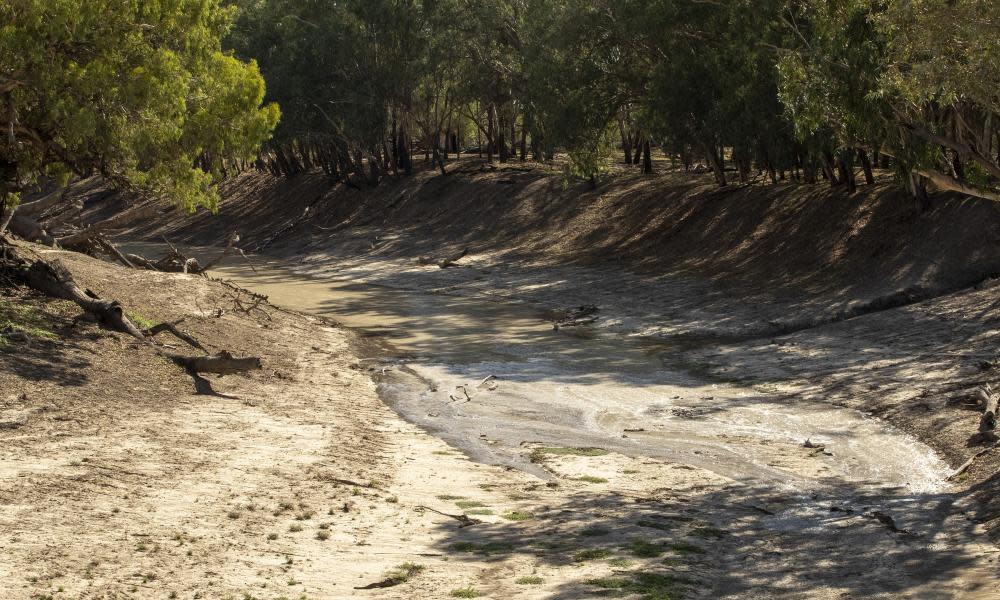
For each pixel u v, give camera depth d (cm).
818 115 2092
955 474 1647
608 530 1338
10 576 986
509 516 1405
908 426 1981
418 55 6781
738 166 4900
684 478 1684
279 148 8394
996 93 1789
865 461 1791
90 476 1428
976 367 2314
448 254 5731
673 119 4441
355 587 1054
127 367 2202
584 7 4825
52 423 1744
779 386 2442
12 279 2559
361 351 3145
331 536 1258
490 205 6300
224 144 2708
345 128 7150
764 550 1271
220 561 1111
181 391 2169
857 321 3023
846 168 4016
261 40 7556
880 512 1451
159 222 8769
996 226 3272
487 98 7119
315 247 6700
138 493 1377
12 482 1355
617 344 3177
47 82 2233
